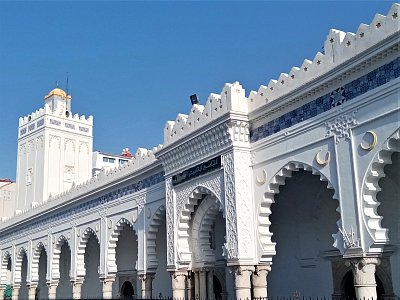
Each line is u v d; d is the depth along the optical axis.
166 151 12.89
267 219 10.48
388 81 7.91
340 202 8.54
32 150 29.77
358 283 8.09
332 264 11.52
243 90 10.95
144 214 14.92
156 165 14.31
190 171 12.19
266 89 10.48
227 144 10.88
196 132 11.62
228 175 10.75
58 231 20.56
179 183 12.57
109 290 16.47
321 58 9.20
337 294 11.29
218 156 11.16
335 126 8.83
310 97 9.44
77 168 29.72
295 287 12.43
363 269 8.05
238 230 10.28
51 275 20.62
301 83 9.60
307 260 12.20
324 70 9.09
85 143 30.50
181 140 12.21
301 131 9.59
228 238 10.55
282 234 12.98
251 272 10.37
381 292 10.53
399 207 10.02
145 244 14.65
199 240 12.27
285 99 9.86
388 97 7.88
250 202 10.59
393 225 10.13
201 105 12.19
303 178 12.16
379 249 8.07
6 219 26.86
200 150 11.82
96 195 17.86
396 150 7.88
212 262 12.22
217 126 10.95
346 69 8.54
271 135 10.34
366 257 8.03
